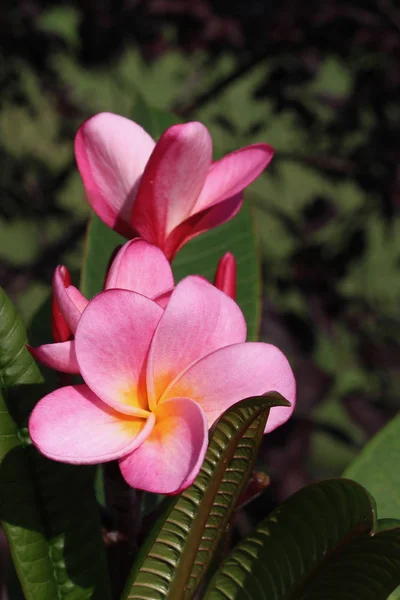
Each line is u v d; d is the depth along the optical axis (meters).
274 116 1.88
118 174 0.71
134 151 0.71
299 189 2.43
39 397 0.68
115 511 0.67
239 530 1.29
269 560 0.67
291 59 1.74
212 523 0.65
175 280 0.84
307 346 1.49
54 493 0.67
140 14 1.78
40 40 1.92
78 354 0.63
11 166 2.11
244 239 0.85
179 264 0.85
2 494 0.67
